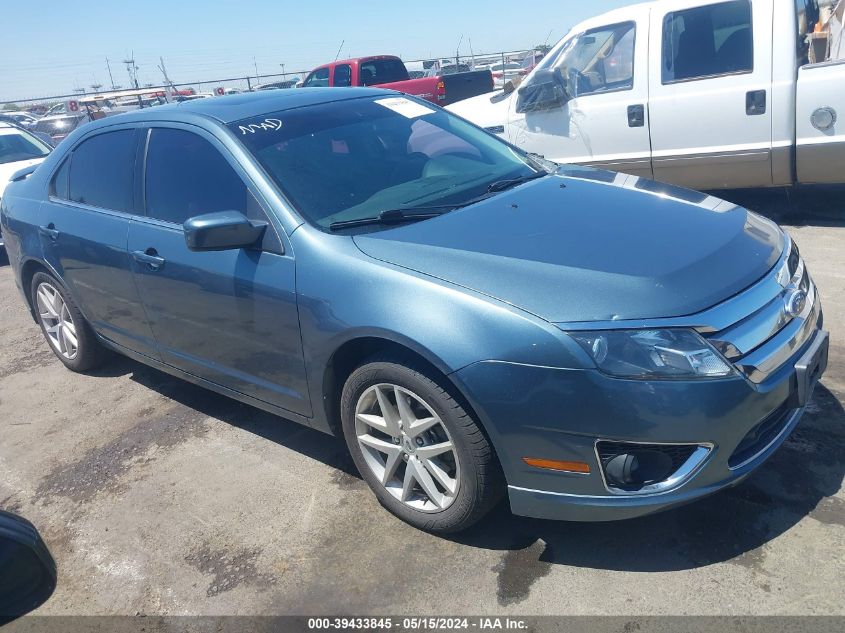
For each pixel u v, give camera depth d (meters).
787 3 5.64
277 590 2.67
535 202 3.12
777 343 2.47
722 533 2.64
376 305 2.62
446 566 2.66
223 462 3.56
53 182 4.42
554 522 2.81
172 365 3.81
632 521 2.76
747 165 6.02
